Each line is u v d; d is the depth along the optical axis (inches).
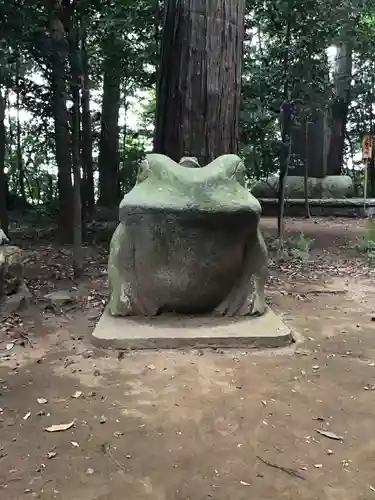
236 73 223.8
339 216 580.4
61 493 90.5
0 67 248.2
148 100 700.0
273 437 108.3
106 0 293.0
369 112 714.8
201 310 174.1
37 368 144.7
